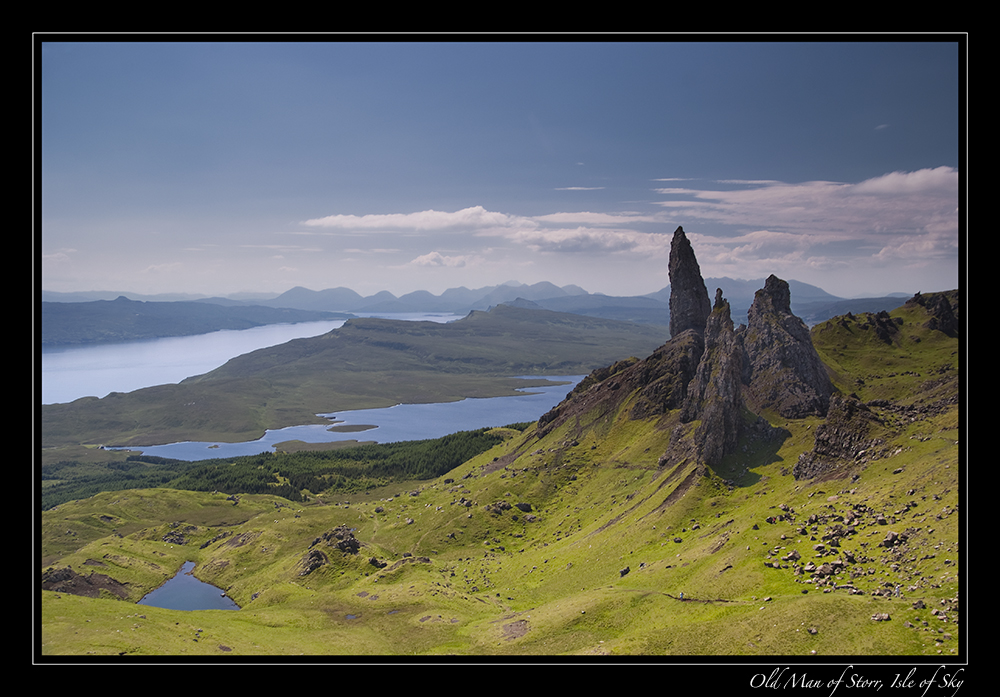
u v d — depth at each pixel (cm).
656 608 14925
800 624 11481
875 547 13400
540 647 14762
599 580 19825
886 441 18200
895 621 10656
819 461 19450
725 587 14400
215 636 17062
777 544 15150
